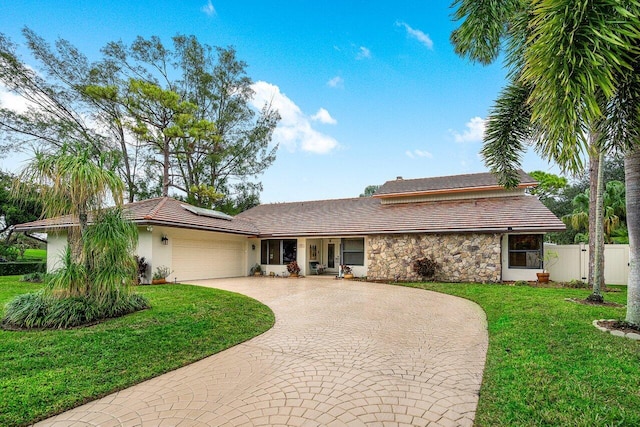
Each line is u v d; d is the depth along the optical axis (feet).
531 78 12.95
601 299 27.66
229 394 12.41
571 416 9.91
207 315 23.84
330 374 14.33
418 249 50.78
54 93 68.49
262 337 20.48
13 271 56.54
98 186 21.58
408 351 17.57
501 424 9.91
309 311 28.50
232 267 61.67
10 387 12.18
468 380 13.58
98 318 21.16
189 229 49.67
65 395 11.97
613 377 12.32
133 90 67.67
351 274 57.62
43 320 19.51
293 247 63.46
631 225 19.29
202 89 83.82
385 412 10.91
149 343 17.54
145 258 44.88
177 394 12.44
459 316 26.30
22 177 20.75
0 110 63.72
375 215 60.64
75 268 21.16
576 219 63.05
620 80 13.84
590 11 10.40
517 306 26.68
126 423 10.37
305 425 10.11
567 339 17.12
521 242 47.34
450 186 59.52
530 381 12.51
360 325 23.48
